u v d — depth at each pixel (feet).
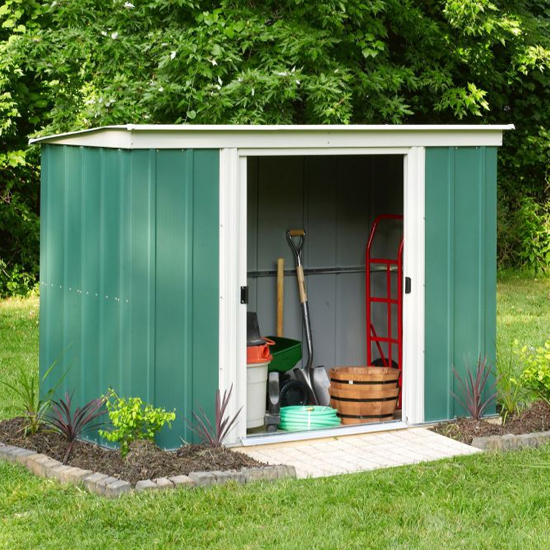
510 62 47.57
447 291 24.30
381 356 29.09
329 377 27.40
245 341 22.21
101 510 17.99
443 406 24.40
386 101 37.73
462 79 45.78
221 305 21.88
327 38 35.19
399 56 41.37
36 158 43.04
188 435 21.70
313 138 22.52
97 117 34.76
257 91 33.68
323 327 29.25
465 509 18.28
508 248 51.06
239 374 22.16
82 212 22.30
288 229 28.55
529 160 50.06
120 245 21.04
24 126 42.86
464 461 21.06
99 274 21.75
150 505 18.19
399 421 24.32
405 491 19.20
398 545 16.67
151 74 35.99
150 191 21.11
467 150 24.38
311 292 29.04
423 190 23.90
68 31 35.50
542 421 23.58
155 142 21.09
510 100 50.24
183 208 21.43
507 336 35.29
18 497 18.76
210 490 18.94
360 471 20.63
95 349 21.94
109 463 20.15
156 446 20.56
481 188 24.57
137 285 21.11
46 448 21.27
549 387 24.08
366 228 29.60
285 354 26.45
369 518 17.87
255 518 17.80
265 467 19.99
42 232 24.17
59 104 37.76
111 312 21.36
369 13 37.45
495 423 24.06
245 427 22.39
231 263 21.88
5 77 40.09
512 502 18.66
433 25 39.99
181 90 33.76
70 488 19.12
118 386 21.27
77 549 16.53
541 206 51.01
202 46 33.60
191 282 21.56
